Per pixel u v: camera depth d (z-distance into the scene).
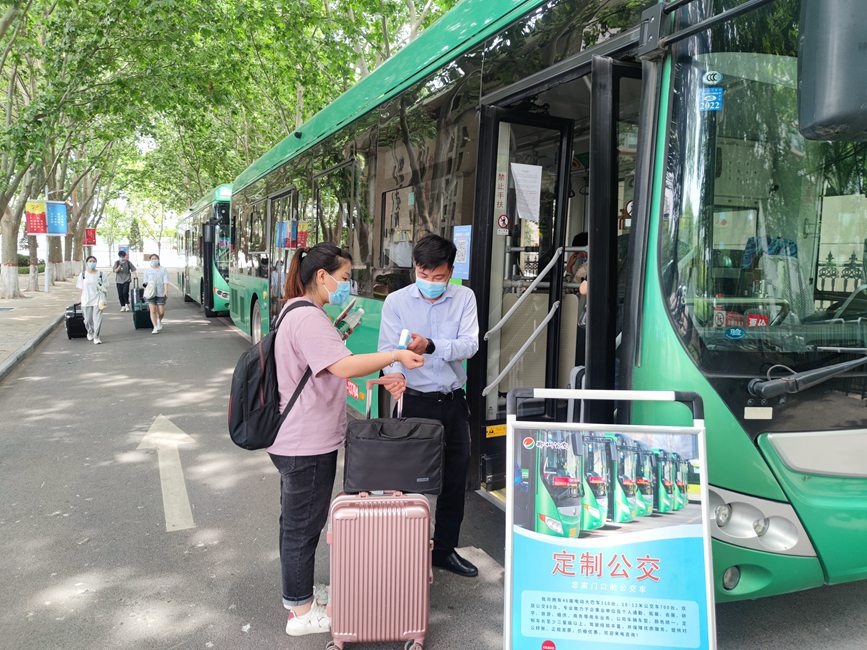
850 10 1.78
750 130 2.76
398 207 5.10
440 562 3.77
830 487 2.77
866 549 2.81
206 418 7.34
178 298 27.09
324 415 2.98
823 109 1.83
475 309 3.52
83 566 3.90
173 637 3.18
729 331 2.70
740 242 2.75
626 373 2.84
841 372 2.60
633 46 2.88
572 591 2.48
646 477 2.49
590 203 2.83
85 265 13.14
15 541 4.24
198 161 31.30
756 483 2.67
